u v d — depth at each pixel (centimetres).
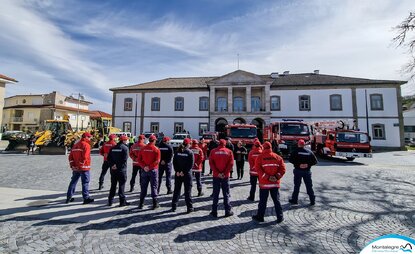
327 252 392
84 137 667
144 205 644
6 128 4709
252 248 404
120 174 632
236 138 1673
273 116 3400
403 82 3111
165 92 3719
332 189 841
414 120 4956
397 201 691
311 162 660
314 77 3638
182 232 467
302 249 402
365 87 3212
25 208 595
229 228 491
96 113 5603
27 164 1346
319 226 504
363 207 635
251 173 710
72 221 516
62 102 5228
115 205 637
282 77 3856
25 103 5225
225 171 571
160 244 414
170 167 780
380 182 965
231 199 716
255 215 551
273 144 1568
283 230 482
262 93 3516
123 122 3753
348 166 1473
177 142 2039
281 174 533
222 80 3425
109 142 832
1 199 668
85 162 654
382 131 3125
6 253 375
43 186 830
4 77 2738
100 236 443
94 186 859
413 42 1182
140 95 3766
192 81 4056
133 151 811
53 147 1900
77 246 402
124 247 402
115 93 3822
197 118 3606
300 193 788
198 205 653
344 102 3250
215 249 399
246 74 3384
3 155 1830
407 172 1227
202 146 1161
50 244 408
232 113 3338
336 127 1878
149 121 3703
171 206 631
